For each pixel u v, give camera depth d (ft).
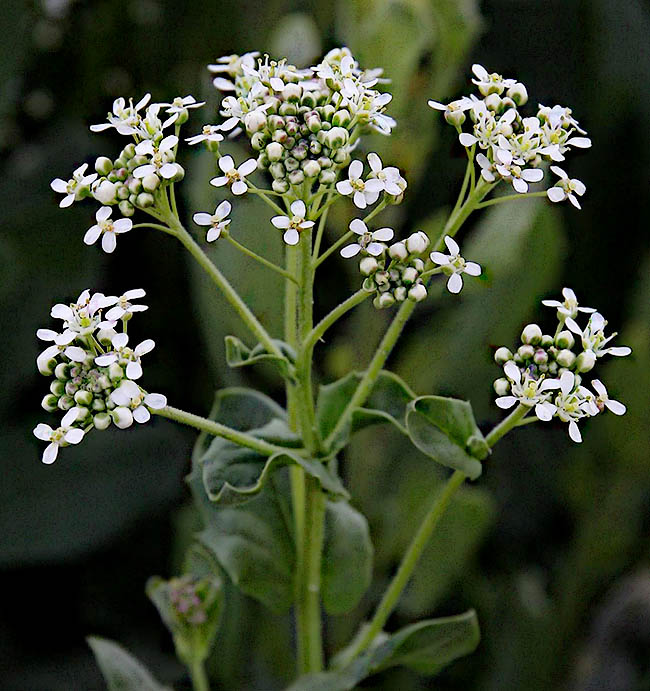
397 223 1.40
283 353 1.19
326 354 1.50
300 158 1.15
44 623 1.50
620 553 1.50
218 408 1.23
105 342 1.14
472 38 1.36
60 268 1.50
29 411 1.51
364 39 1.34
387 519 1.44
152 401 1.14
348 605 1.24
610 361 1.49
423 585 1.44
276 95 1.17
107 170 1.16
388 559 1.44
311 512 1.20
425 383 1.44
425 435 1.16
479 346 1.43
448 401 1.16
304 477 1.20
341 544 1.24
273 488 1.24
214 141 1.16
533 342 1.15
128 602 1.51
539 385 1.15
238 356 1.20
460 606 1.49
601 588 1.50
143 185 1.14
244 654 1.45
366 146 1.37
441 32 1.36
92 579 1.51
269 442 1.19
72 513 1.44
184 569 1.31
